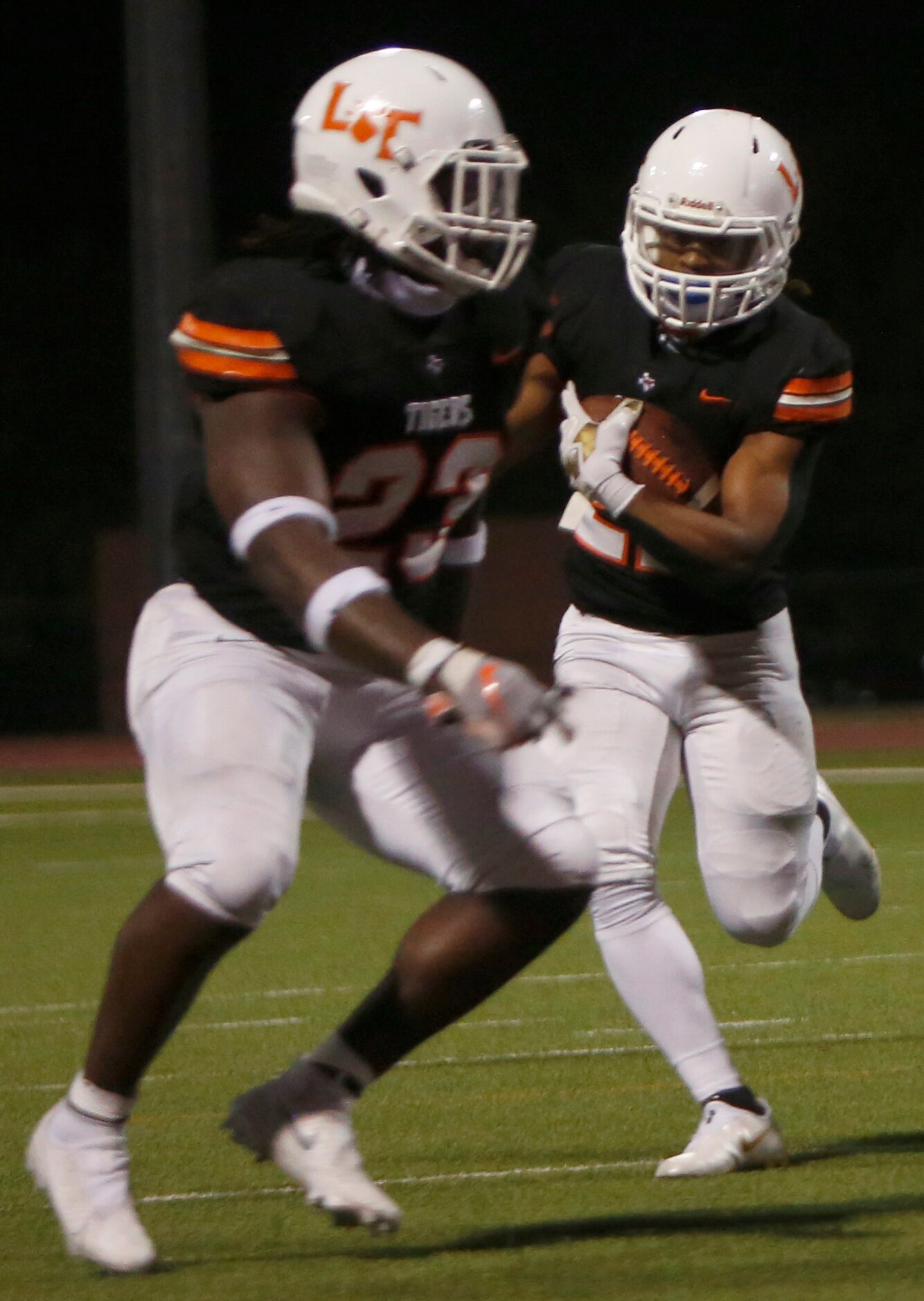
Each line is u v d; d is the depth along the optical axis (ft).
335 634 28.07
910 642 226.38
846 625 226.99
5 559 264.31
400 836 32.83
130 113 143.84
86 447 274.77
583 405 42.27
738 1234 34.27
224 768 30.76
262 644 31.94
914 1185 38.17
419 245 29.86
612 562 41.98
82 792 148.87
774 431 40.75
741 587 40.24
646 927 41.04
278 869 30.53
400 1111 46.14
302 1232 35.19
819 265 277.44
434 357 30.73
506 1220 35.86
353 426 30.45
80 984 67.87
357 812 33.37
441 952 32.42
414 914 84.38
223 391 29.58
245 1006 62.64
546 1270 31.99
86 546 264.93
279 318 29.48
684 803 132.67
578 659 42.52
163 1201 37.93
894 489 274.77
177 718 31.30
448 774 32.37
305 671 32.14
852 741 180.24
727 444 41.16
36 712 215.51
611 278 42.42
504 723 26.81
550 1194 37.88
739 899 42.29
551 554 217.77
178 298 143.02
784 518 40.45
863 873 48.08
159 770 31.37
